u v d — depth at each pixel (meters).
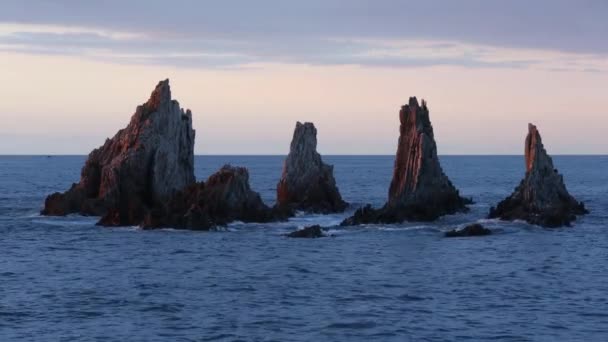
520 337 57.22
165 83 143.75
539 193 128.38
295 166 153.38
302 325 60.81
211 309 66.19
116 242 108.62
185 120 144.62
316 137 155.62
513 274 82.94
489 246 103.25
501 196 195.12
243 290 74.50
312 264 90.12
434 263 90.31
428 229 119.56
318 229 114.75
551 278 80.50
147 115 142.00
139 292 73.31
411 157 132.12
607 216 134.88
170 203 128.25
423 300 69.62
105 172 137.62
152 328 59.97
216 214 127.56
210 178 131.25
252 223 128.75
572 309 65.75
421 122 133.75
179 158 142.25
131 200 130.50
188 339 57.00
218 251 100.50
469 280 79.62
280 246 105.00
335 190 154.50
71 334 58.25
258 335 58.03
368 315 63.75
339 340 56.75
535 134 131.25
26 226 126.50
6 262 91.44
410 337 57.44
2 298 70.31
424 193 130.62
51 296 71.25
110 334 58.28
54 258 94.50
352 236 114.31
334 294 72.50
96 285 76.88
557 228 120.44
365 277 81.50
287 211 139.62
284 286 76.56
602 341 56.28
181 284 77.56
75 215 138.88
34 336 57.66
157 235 116.12
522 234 114.25
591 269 85.81
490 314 64.12
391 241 108.81
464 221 127.12
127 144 140.38
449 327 60.03
